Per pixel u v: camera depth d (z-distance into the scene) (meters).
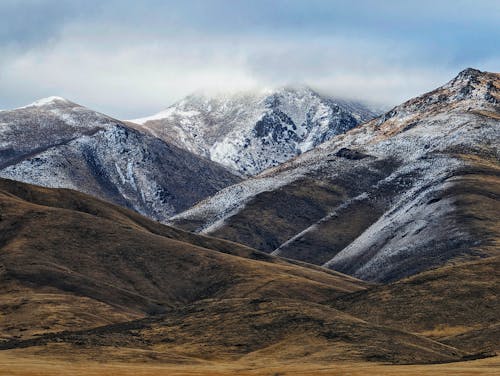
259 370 154.25
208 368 159.62
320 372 147.62
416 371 143.50
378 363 165.75
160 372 151.38
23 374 143.62
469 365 155.00
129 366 161.88
